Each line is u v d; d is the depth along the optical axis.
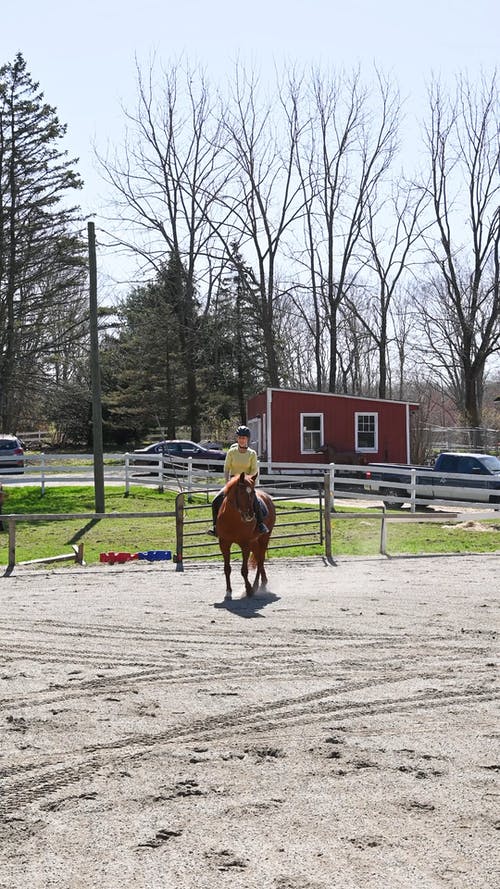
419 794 6.02
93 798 6.00
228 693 8.62
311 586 15.40
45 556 20.23
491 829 5.48
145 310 57.59
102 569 17.80
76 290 56.62
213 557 19.72
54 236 53.12
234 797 5.99
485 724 7.63
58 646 10.76
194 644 10.81
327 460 39.78
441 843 5.29
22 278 54.41
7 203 53.19
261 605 13.48
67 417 62.91
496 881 4.85
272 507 15.15
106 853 5.20
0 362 53.06
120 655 10.27
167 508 28.88
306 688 8.82
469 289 57.78
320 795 6.02
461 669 9.58
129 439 64.25
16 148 52.66
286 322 79.12
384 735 7.32
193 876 4.93
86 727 7.56
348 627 11.77
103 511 28.34
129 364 57.53
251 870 4.98
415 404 40.91
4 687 8.88
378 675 9.33
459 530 25.14
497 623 12.02
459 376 72.62
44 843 5.34
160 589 15.21
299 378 79.25
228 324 57.28
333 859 5.10
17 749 7.00
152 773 6.46
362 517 19.61
